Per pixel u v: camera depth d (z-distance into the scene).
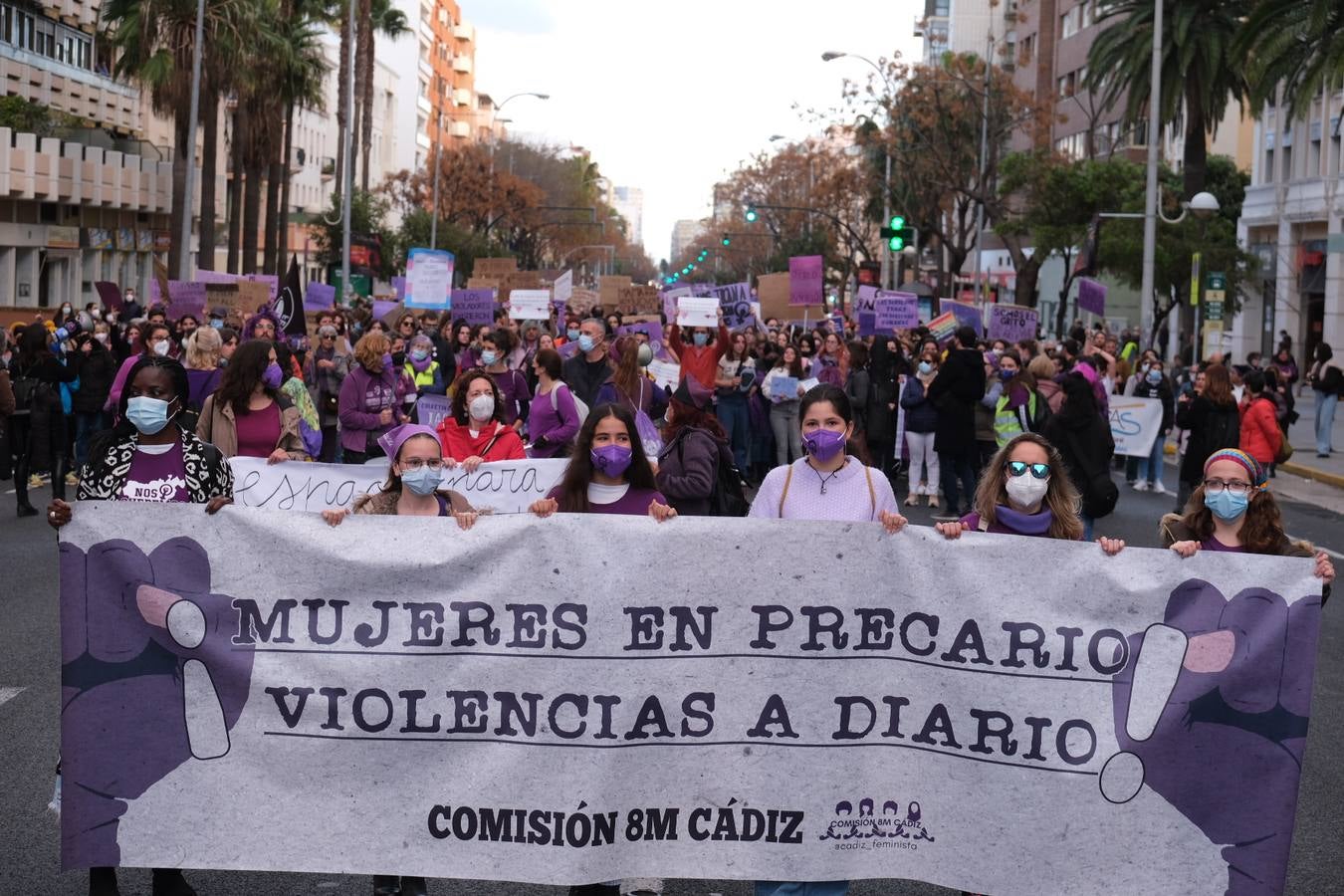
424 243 81.62
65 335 20.53
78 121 58.72
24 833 6.66
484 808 5.52
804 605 5.51
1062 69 82.12
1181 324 57.19
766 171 90.94
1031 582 5.48
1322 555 5.47
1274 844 5.46
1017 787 5.50
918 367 19.86
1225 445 16.36
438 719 5.52
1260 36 35.50
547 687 5.51
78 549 5.49
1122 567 5.46
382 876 5.78
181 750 5.52
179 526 5.49
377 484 9.97
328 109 101.12
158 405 6.14
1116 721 5.46
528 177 121.25
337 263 75.81
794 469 6.44
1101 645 5.47
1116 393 27.27
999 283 82.50
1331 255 50.12
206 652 5.51
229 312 24.98
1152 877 5.47
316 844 5.54
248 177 50.12
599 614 5.50
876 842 5.56
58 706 8.86
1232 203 68.75
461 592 5.51
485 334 16.39
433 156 91.38
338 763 5.53
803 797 5.54
